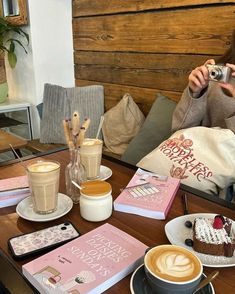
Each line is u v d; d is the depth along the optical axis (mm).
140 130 1991
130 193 963
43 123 2480
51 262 654
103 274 618
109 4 2332
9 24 2709
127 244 724
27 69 2807
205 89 1449
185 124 1551
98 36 2525
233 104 1514
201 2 1762
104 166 1245
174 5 1899
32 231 818
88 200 845
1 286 890
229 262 686
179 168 1194
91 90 2494
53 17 2680
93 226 838
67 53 2854
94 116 2500
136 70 2279
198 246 713
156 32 2062
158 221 857
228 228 756
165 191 972
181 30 1915
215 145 1173
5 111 2713
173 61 2016
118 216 886
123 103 2246
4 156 2791
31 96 2867
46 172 838
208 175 1144
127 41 2283
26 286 629
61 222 861
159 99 2018
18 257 694
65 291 569
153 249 619
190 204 949
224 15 1688
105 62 2531
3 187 1009
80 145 966
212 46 1785
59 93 2396
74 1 2682
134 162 1884
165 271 549
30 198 962
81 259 665
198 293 577
